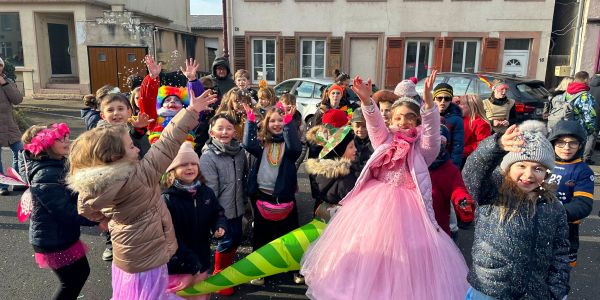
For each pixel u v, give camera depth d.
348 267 2.67
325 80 9.79
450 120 4.18
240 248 4.29
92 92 16.83
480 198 2.16
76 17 16.41
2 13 16.33
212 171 3.41
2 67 5.52
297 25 16.20
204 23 27.08
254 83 16.83
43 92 16.61
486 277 2.08
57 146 2.72
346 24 16.05
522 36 15.23
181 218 2.86
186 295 3.01
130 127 3.78
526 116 8.02
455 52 15.92
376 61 16.23
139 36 16.44
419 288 2.53
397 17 15.76
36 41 16.47
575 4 15.02
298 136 3.61
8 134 5.61
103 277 3.71
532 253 2.02
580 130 2.90
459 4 15.35
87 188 2.05
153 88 4.12
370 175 2.96
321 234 2.99
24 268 3.83
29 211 2.70
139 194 2.21
